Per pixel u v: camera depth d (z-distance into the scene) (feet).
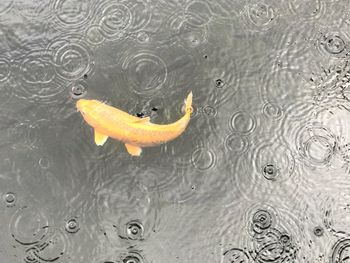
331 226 6.32
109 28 7.27
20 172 6.46
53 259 6.13
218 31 7.29
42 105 6.78
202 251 6.19
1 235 6.19
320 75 7.09
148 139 6.15
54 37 7.20
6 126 6.68
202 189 6.44
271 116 6.82
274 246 6.24
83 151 6.53
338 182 6.52
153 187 6.41
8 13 7.33
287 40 7.27
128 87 6.89
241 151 6.63
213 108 6.80
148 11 7.37
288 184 6.51
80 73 6.98
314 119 6.83
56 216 6.29
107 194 6.38
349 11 7.46
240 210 6.37
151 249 6.19
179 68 7.02
